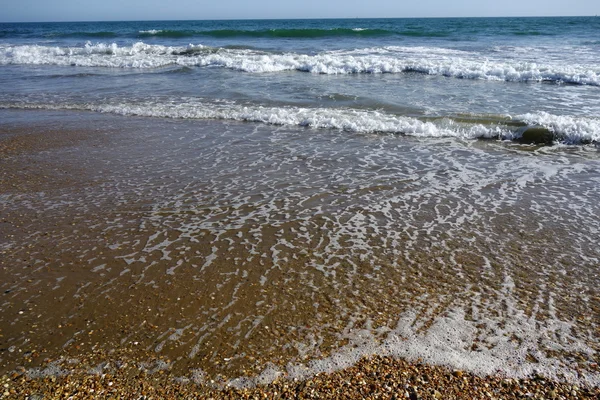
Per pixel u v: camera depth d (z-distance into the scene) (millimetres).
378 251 4926
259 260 4758
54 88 14695
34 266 4664
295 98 12719
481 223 5578
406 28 42125
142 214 5883
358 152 8422
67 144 8945
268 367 3332
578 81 14242
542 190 6613
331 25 78625
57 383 3223
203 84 15000
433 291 4207
